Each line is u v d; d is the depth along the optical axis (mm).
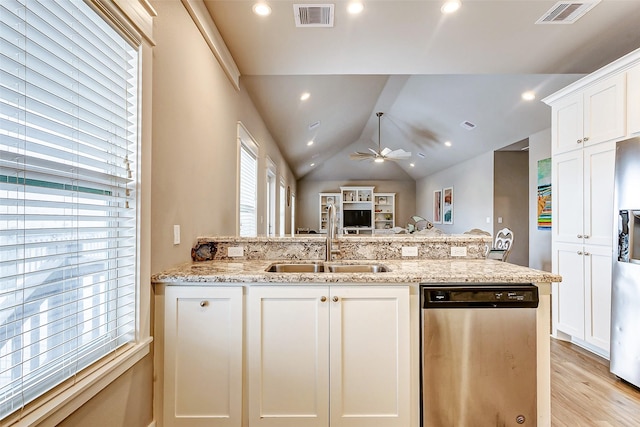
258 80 3596
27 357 956
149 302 1562
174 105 1819
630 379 2266
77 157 1140
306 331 1669
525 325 1677
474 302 1664
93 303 1251
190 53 2041
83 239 1160
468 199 7621
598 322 2684
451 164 8422
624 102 2455
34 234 976
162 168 1688
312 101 4758
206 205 2363
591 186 2756
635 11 2260
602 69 2568
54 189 1060
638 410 2018
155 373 1645
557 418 1939
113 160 1336
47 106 1002
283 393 1666
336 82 4465
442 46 2725
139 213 1459
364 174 11188
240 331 1654
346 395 1670
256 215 4215
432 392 1668
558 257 3139
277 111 4598
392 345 1676
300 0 2145
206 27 2250
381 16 2311
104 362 1258
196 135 2154
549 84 4191
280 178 6695
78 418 1117
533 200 5469
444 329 1671
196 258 2178
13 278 903
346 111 6066
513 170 6613
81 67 1146
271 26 2438
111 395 1303
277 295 1664
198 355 1655
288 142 6312
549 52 2830
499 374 1675
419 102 6121
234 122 3104
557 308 3172
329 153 9352
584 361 2707
